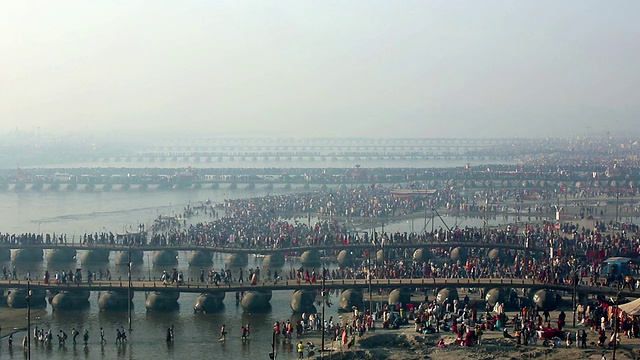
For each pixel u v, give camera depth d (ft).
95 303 634.84
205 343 518.78
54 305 609.42
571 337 481.46
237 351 499.51
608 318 505.25
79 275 640.58
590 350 455.22
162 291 607.78
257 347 507.71
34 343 522.88
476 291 636.89
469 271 641.81
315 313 583.99
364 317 532.32
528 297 594.65
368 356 468.34
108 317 592.19
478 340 481.05
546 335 480.23
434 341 486.38
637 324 483.92
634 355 444.96
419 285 597.52
